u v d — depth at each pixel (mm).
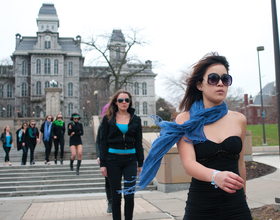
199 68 1945
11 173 9211
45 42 71125
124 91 3979
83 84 73188
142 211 5051
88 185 8203
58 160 13406
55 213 5086
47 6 75000
